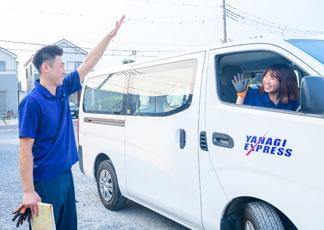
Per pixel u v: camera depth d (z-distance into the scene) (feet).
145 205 15.31
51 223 8.52
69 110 10.22
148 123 14.37
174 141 12.86
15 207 19.19
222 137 10.82
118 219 16.79
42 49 9.43
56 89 9.75
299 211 8.77
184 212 12.53
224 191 10.80
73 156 10.14
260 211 9.95
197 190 11.87
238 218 11.02
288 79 10.03
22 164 8.89
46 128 9.31
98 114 18.37
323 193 8.28
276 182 9.28
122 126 16.21
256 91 10.84
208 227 11.60
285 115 9.23
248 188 10.01
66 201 10.05
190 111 12.12
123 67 16.79
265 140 9.57
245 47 10.73
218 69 11.53
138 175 15.17
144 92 14.90
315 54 9.40
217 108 11.10
